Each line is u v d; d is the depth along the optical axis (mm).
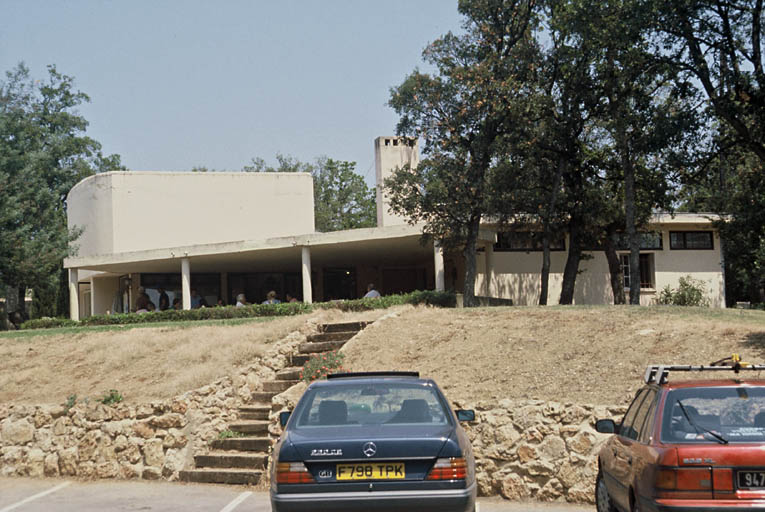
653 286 34688
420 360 14906
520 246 32625
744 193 31109
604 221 30562
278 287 40438
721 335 14078
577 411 11062
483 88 25172
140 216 39062
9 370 19094
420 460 7066
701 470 5801
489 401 11875
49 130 58906
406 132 26469
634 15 23031
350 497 6941
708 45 23953
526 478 11109
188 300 32031
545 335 15438
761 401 6344
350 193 70625
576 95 27922
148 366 17422
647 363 13023
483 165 26250
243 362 16328
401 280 40688
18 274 38406
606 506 8203
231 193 40406
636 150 25859
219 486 12648
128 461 13891
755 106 23297
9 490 13234
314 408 7844
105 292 42250
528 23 27062
